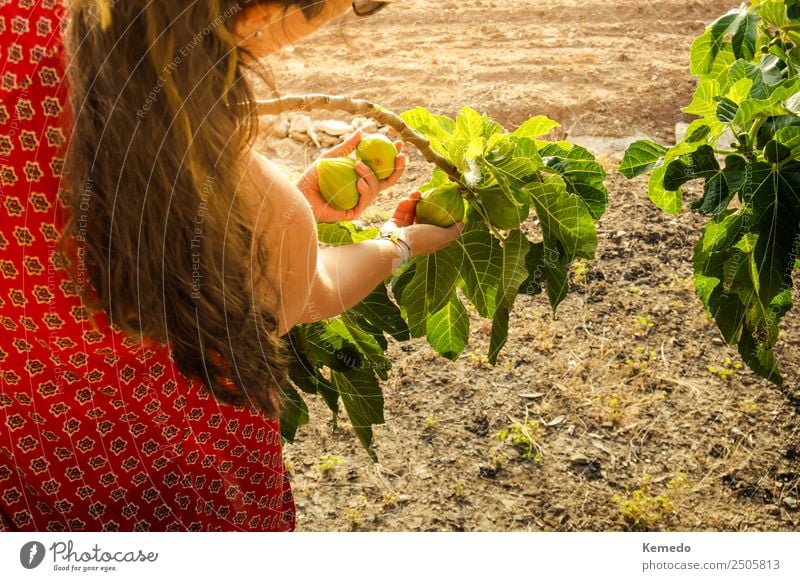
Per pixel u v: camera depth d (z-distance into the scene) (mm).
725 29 1692
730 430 2123
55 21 786
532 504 2029
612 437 2152
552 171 1404
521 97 3133
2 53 777
